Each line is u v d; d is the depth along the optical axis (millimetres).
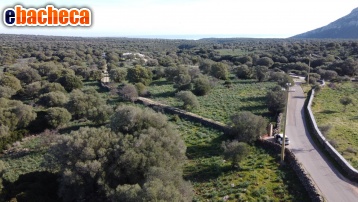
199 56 170625
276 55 150625
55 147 30500
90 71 99875
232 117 43562
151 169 26391
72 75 85750
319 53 148750
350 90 75688
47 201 27938
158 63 135125
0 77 80688
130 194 22438
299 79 91688
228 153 33469
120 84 88000
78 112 57906
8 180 30312
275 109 55500
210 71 104688
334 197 26766
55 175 31297
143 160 28703
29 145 46750
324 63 117375
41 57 145000
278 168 33469
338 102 64812
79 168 27781
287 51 166250
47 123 52344
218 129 47656
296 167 32406
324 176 30469
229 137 43906
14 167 38656
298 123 48375
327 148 36656
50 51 169875
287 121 49438
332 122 51344
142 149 30062
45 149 44594
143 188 22531
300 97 67312
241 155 33281
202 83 75438
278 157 36031
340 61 109562
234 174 32531
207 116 55000
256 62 126438
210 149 40000
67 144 29578
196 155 38375
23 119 51312
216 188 30016
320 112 57312
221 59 158125
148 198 21484
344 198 26641
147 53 196750
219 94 74750
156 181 23188
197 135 45688
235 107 61594
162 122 36094
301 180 30188
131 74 89188
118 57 157875
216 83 86000
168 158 29922
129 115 35344
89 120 56406
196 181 31734
